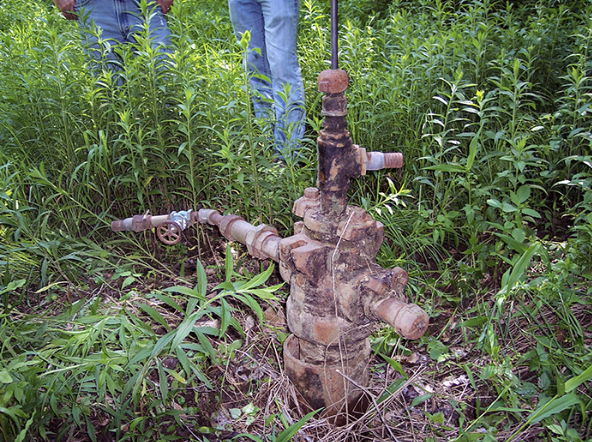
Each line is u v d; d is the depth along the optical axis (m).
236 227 2.21
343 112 1.70
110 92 3.28
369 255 1.86
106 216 3.12
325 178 1.76
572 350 2.25
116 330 2.15
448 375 2.31
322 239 1.82
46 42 3.12
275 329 2.51
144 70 3.21
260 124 2.93
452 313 2.66
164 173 2.96
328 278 1.83
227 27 5.37
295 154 3.29
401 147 3.47
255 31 4.00
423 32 4.33
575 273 2.45
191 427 1.99
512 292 2.42
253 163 2.88
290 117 3.80
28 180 3.01
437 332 2.55
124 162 3.09
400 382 2.11
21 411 1.64
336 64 1.67
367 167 1.85
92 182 2.97
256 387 2.24
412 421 2.08
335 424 2.05
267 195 3.01
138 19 3.71
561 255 2.76
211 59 3.84
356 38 3.92
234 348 2.36
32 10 5.55
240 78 3.16
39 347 2.14
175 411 1.94
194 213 2.47
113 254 2.90
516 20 5.32
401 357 2.41
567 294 2.37
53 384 1.85
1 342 2.07
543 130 3.49
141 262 2.85
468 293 2.75
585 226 2.48
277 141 3.45
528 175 3.34
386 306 1.75
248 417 2.08
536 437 1.95
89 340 1.99
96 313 2.25
